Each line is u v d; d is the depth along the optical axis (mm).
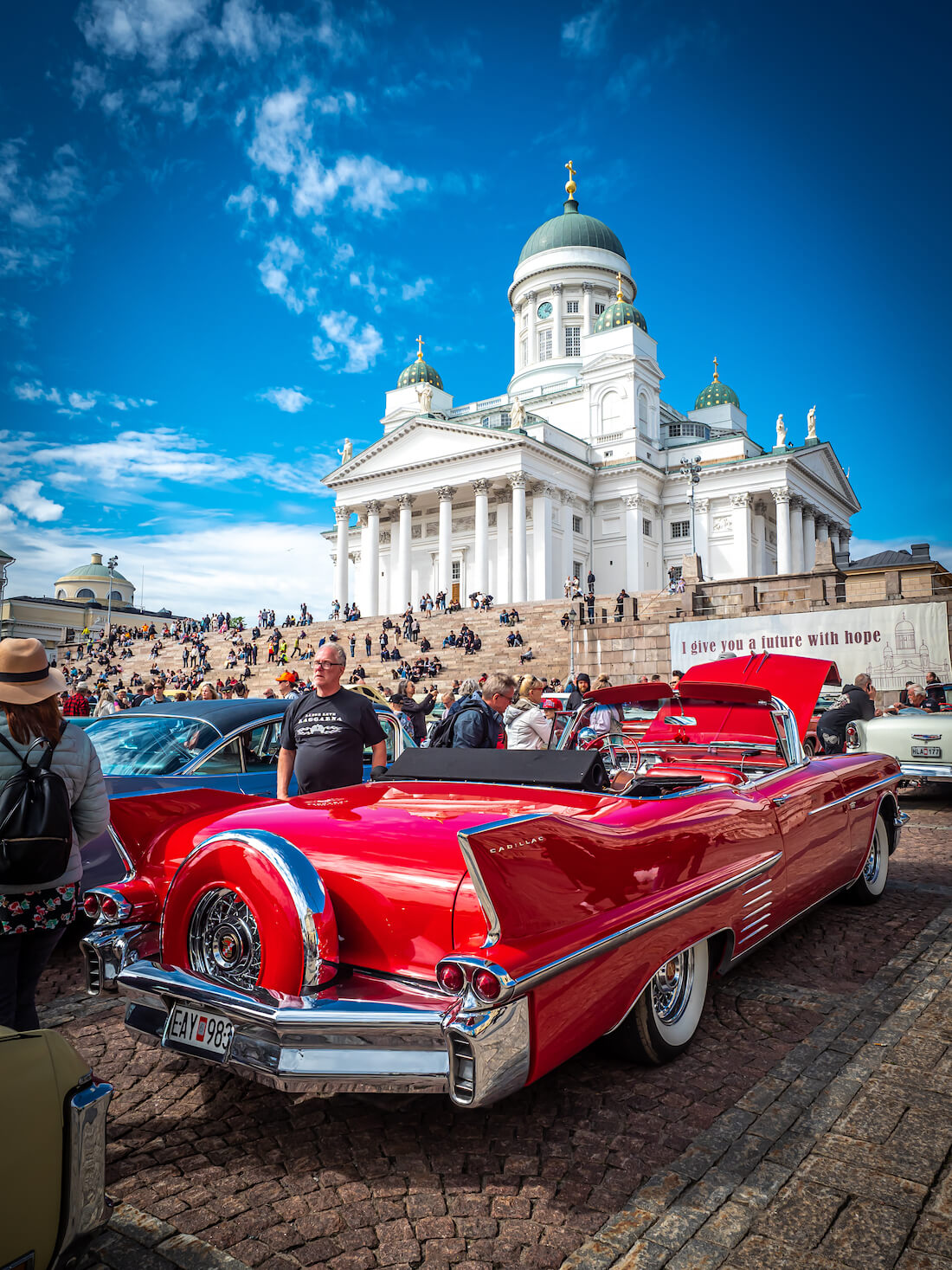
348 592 59500
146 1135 2980
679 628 23875
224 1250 2314
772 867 4148
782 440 58125
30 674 2961
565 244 68188
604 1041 3354
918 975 4461
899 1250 2258
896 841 6312
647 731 5609
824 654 21531
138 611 74875
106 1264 2260
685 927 3318
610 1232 2357
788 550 55438
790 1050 3564
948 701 12633
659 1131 2920
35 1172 1860
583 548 57938
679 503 59656
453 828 3025
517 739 6137
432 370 69438
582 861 2816
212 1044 2756
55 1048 2043
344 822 3199
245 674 36656
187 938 2973
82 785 3111
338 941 2811
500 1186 2613
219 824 3365
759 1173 2633
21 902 2863
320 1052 2508
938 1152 2736
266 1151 2863
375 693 11828
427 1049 2451
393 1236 2369
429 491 55969
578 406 61344
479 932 2605
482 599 43625
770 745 5180
